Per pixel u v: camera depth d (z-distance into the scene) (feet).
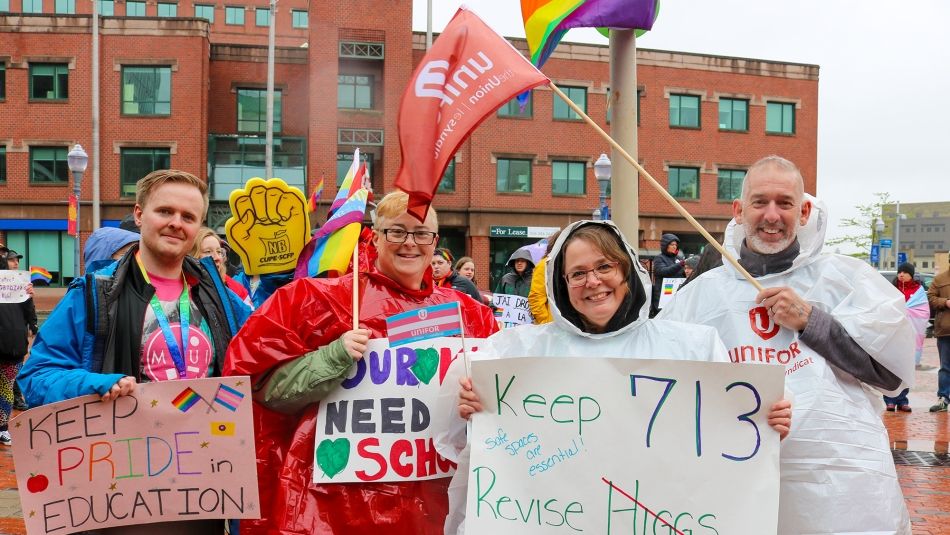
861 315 9.37
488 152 102.32
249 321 9.85
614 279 8.64
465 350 9.48
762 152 111.34
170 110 98.58
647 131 107.24
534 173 103.60
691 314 10.37
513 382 8.87
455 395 9.70
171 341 9.84
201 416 9.36
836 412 9.29
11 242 98.48
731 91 110.01
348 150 98.48
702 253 14.84
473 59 10.31
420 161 10.01
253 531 10.13
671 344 8.87
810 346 9.38
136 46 98.27
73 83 98.32
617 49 15.31
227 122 104.06
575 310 9.06
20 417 8.91
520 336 9.30
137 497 9.29
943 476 21.99
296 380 9.55
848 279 9.80
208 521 10.29
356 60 98.94
